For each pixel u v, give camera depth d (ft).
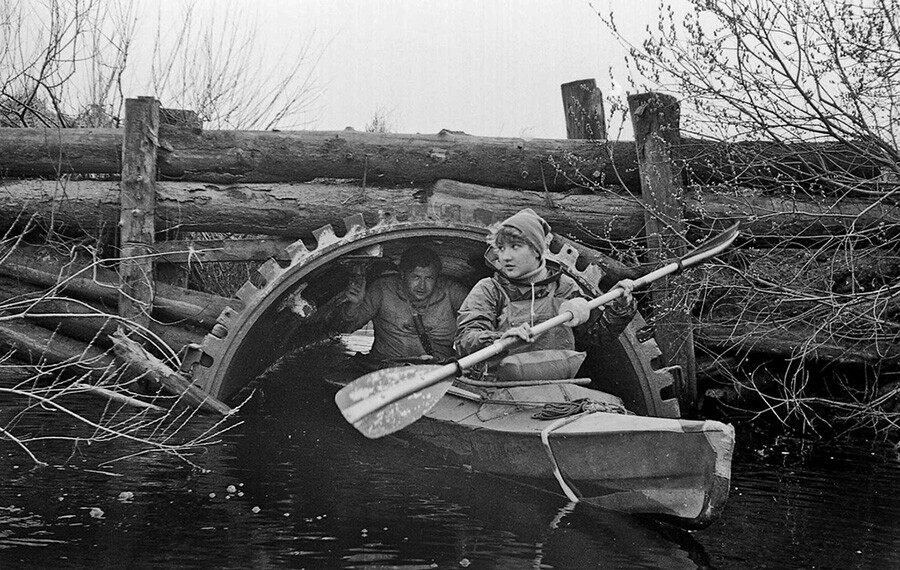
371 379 14.10
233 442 19.30
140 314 21.72
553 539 12.94
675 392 23.63
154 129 23.41
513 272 18.54
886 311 23.13
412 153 24.49
